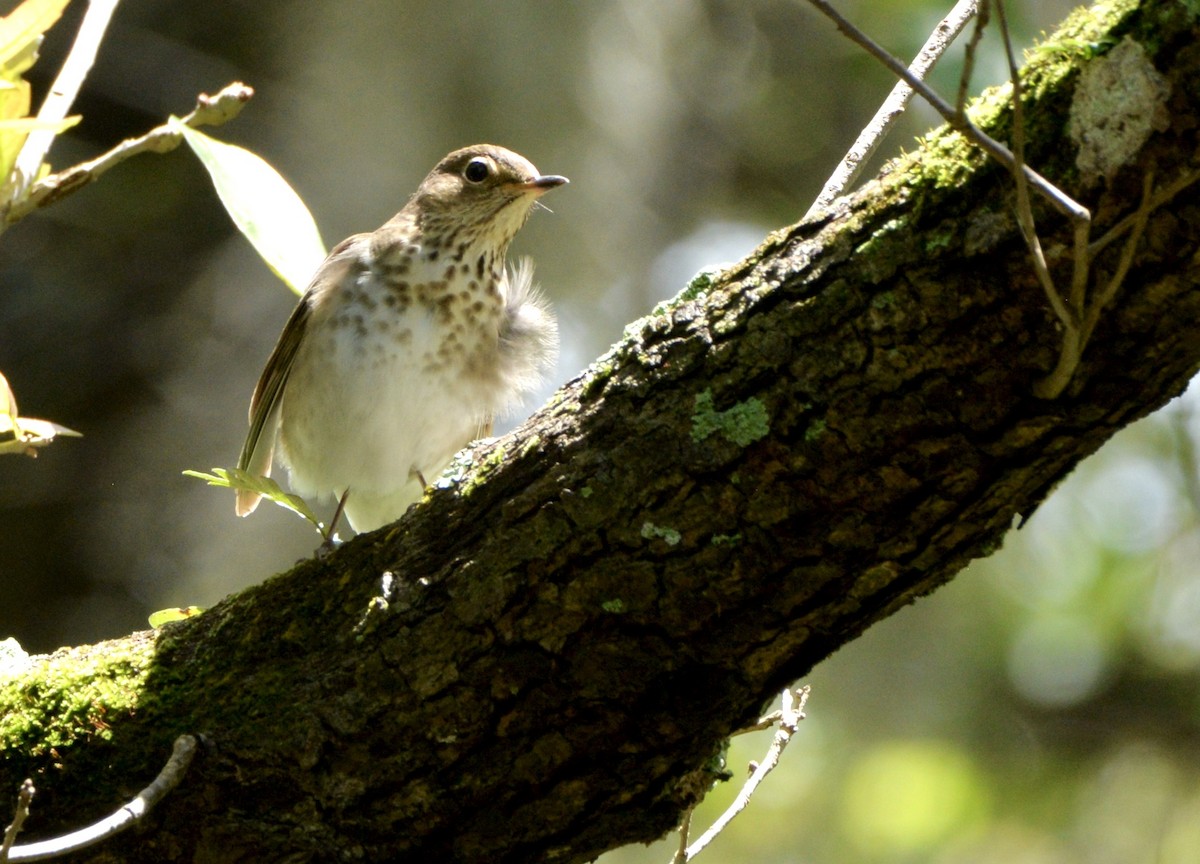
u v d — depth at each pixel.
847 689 15.55
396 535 5.51
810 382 4.68
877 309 4.56
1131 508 16.17
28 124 4.30
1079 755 15.23
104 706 5.63
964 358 4.50
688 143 18.44
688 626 5.00
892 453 4.66
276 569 13.57
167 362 14.07
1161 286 4.27
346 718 5.34
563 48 15.87
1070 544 16.14
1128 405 4.50
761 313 4.77
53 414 13.90
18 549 13.49
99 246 14.40
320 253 5.75
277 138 14.07
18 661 5.93
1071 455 4.66
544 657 5.12
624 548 4.97
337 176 13.95
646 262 17.03
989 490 4.70
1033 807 14.91
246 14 14.52
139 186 14.58
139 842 5.44
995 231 4.40
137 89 14.44
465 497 5.32
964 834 14.68
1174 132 4.23
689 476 4.86
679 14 18.59
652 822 5.36
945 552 4.86
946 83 12.41
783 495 4.79
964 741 15.37
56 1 4.41
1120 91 4.27
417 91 14.45
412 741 5.28
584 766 5.23
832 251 4.66
